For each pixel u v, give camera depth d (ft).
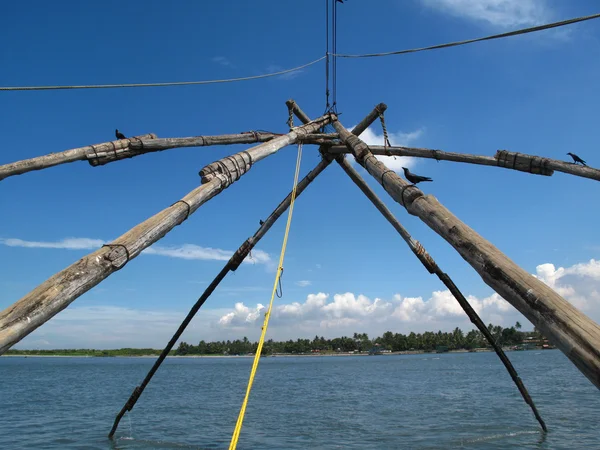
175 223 25.95
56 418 86.94
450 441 59.21
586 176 40.40
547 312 15.71
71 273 18.69
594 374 13.74
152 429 73.31
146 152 38.04
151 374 62.75
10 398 126.72
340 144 57.36
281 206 57.67
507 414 81.35
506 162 46.16
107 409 100.53
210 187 30.25
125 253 21.02
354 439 62.69
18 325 16.26
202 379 216.13
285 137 47.67
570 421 72.08
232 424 77.56
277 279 36.81
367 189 59.82
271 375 241.14
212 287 56.70
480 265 19.22
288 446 59.11
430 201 25.68
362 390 138.41
